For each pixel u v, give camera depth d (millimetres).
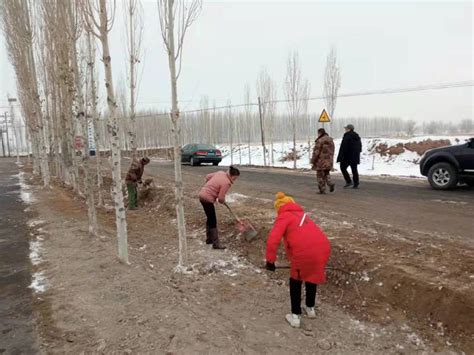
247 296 4645
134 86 14758
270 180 14352
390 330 3805
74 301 4430
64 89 10977
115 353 3348
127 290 4656
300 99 23188
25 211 10375
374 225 6621
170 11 4934
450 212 7660
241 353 3375
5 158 54125
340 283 4750
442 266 4457
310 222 3971
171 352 3346
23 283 5102
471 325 3500
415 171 16625
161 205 10445
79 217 9250
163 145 50469
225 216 7898
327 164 10227
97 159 11008
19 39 14992
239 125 44031
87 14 5254
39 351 3428
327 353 3451
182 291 4730
